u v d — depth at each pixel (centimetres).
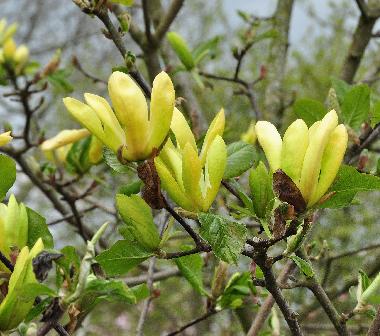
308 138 61
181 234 144
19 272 58
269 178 65
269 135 64
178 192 62
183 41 141
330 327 158
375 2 156
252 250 65
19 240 65
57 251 61
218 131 64
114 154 67
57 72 154
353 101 97
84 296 63
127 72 88
